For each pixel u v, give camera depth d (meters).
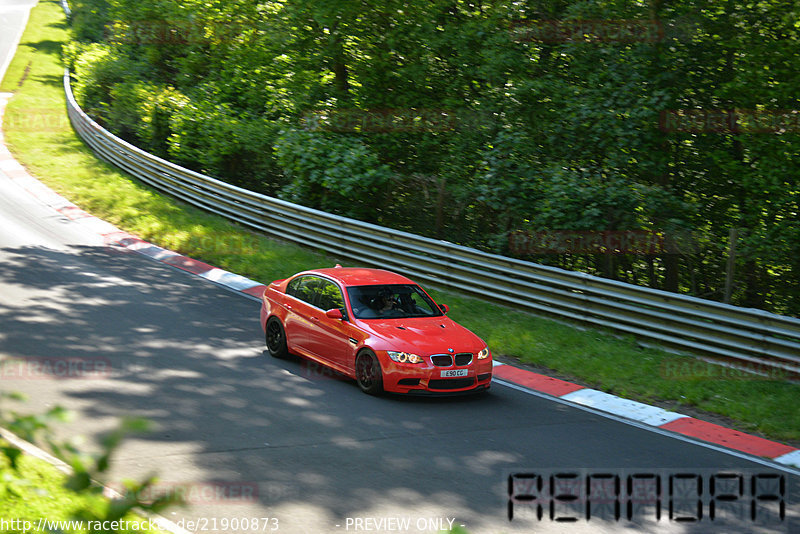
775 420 9.16
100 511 1.96
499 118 18.50
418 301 10.48
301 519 5.62
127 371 9.03
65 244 16.47
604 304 12.89
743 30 16.53
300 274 10.95
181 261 16.23
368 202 18.77
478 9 20.16
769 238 15.30
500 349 11.83
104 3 42.41
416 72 20.34
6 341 9.66
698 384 10.35
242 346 10.89
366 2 19.95
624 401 9.80
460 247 15.05
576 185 15.53
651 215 15.59
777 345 10.79
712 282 18.11
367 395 9.22
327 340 9.89
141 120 25.98
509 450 7.61
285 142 19.16
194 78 28.00
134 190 21.81
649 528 6.00
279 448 7.08
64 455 2.10
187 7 25.83
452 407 9.04
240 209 19.28
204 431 7.34
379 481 6.48
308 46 21.80
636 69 16.53
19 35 57.59
